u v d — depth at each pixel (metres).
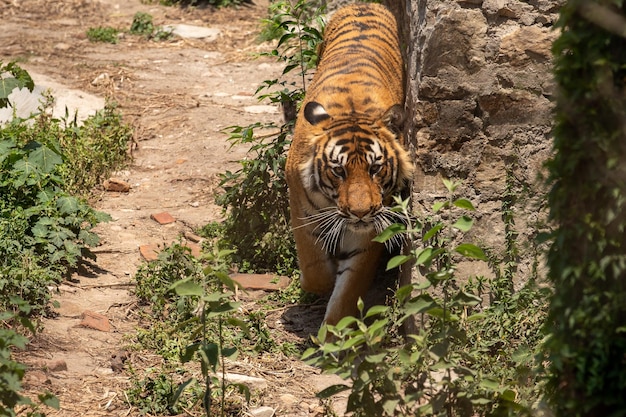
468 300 7.53
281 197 13.63
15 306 10.83
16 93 19.89
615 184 5.91
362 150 10.69
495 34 10.27
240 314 11.80
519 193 10.48
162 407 9.09
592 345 6.14
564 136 6.10
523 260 10.50
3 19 28.20
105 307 11.72
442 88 10.39
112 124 18.08
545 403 6.79
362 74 11.95
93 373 9.90
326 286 11.91
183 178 16.77
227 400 9.27
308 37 14.35
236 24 28.45
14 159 13.29
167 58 24.81
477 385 7.52
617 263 6.00
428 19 10.34
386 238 7.61
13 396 7.32
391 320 10.48
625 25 5.64
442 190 10.61
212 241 14.02
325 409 8.80
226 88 22.30
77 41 26.16
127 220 14.90
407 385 7.89
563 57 6.13
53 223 12.47
